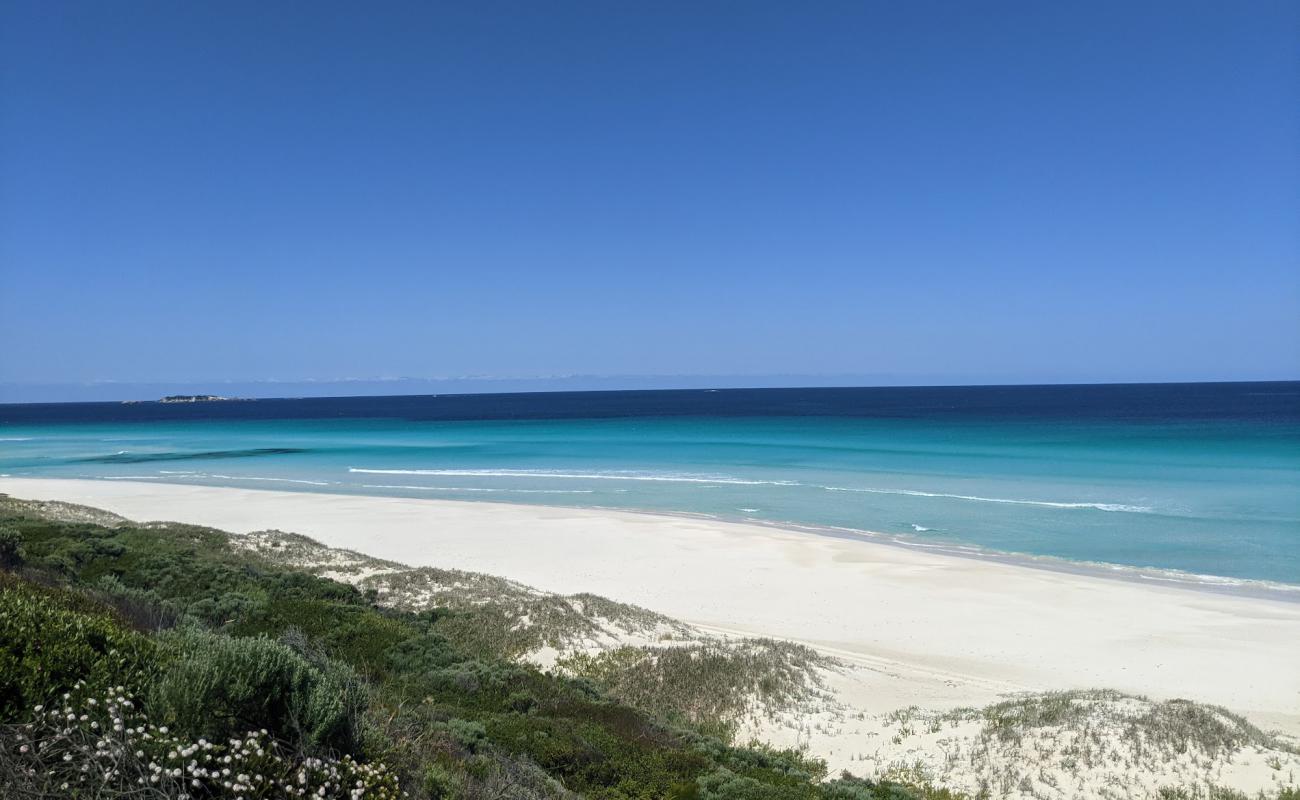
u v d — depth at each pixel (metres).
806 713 16.91
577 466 69.69
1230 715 15.45
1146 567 33.00
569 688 15.46
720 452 80.06
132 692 5.80
